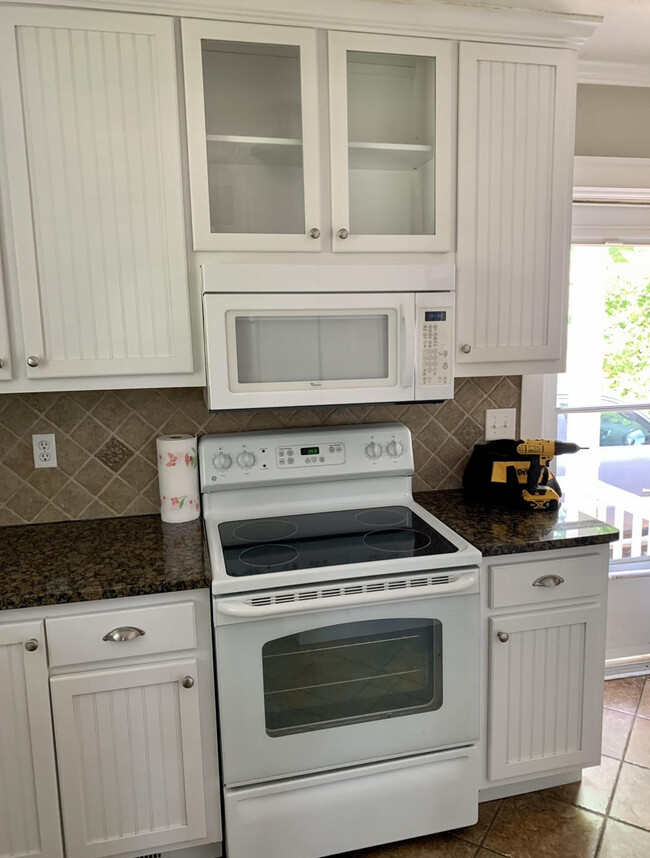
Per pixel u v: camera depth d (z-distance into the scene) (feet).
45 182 5.30
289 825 5.49
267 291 5.63
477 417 7.73
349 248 5.97
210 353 5.58
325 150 5.82
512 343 6.60
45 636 4.96
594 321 8.40
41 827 5.21
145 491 6.86
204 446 6.47
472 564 5.63
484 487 7.16
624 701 8.29
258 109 5.77
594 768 7.06
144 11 5.27
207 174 5.58
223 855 5.78
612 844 6.01
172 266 5.63
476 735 5.84
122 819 5.33
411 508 6.79
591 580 6.20
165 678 5.20
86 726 5.15
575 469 8.69
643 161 7.93
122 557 5.62
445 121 6.04
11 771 5.09
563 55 6.27
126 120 5.37
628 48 7.32
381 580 5.37
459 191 6.18
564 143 6.43
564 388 8.43
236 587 5.08
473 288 6.38
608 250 8.31
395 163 6.25
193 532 6.25
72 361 5.57
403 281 5.93
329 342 5.91
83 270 5.47
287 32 5.55
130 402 6.72
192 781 5.41
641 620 9.15
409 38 5.84
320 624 5.27
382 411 7.43
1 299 5.35
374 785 5.65
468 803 5.96
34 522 6.64
